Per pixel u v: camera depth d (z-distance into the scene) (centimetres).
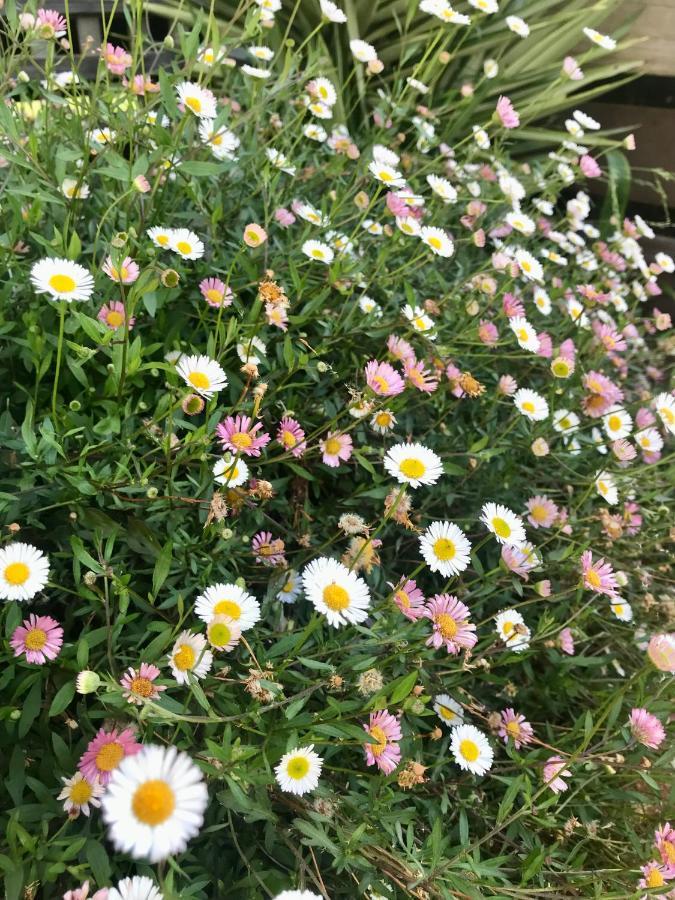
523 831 26
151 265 25
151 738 21
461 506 36
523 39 66
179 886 21
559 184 53
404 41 48
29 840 18
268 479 32
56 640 21
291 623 25
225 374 28
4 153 27
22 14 31
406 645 25
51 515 25
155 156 29
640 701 26
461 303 39
